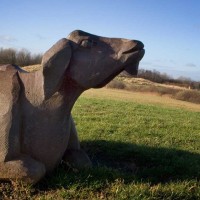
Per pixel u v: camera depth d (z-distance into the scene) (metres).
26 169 1.86
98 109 5.80
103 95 10.68
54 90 1.87
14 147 1.88
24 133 1.94
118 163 2.68
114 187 1.99
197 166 2.63
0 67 2.05
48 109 1.96
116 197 1.90
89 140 3.13
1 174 1.87
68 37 1.93
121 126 4.09
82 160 2.28
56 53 1.81
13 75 2.00
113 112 5.57
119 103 7.69
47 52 1.83
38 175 1.90
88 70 1.90
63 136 2.01
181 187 2.13
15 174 1.86
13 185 1.90
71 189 1.94
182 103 12.03
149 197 1.92
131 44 1.89
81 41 1.90
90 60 1.89
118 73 1.95
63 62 1.83
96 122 4.23
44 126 1.96
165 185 2.16
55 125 1.98
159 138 3.69
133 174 2.34
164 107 8.55
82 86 1.94
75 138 2.32
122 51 1.89
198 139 3.92
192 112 8.17
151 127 4.38
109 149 2.92
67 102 1.99
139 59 1.91
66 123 2.02
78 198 1.88
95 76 1.91
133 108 6.82
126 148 2.93
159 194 1.99
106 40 1.94
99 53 1.90
